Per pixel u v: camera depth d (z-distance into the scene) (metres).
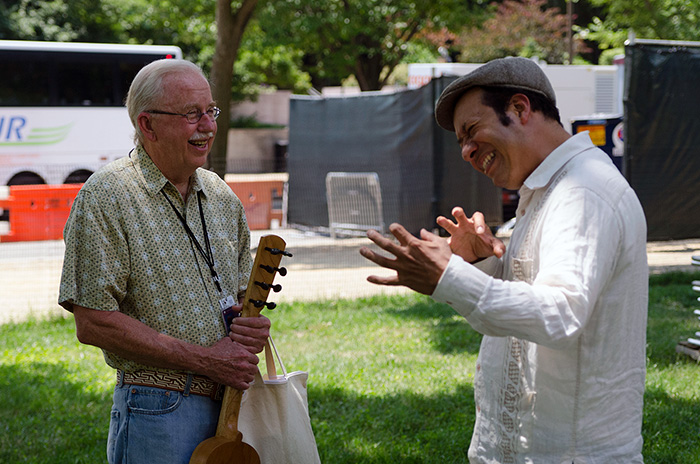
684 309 8.13
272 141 33.72
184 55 31.39
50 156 18.06
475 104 2.18
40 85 18.02
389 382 5.95
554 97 2.23
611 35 21.27
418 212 12.93
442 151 12.62
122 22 30.27
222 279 2.64
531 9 30.53
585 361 2.08
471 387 5.78
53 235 14.81
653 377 5.76
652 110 10.58
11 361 6.82
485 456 2.30
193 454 2.43
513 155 2.17
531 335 1.87
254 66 34.41
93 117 18.39
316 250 13.18
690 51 10.63
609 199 2.01
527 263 2.16
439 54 30.47
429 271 1.90
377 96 13.57
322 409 5.37
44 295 10.00
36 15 29.08
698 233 10.90
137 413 2.47
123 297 2.45
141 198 2.49
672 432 4.71
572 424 2.10
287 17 21.14
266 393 2.63
